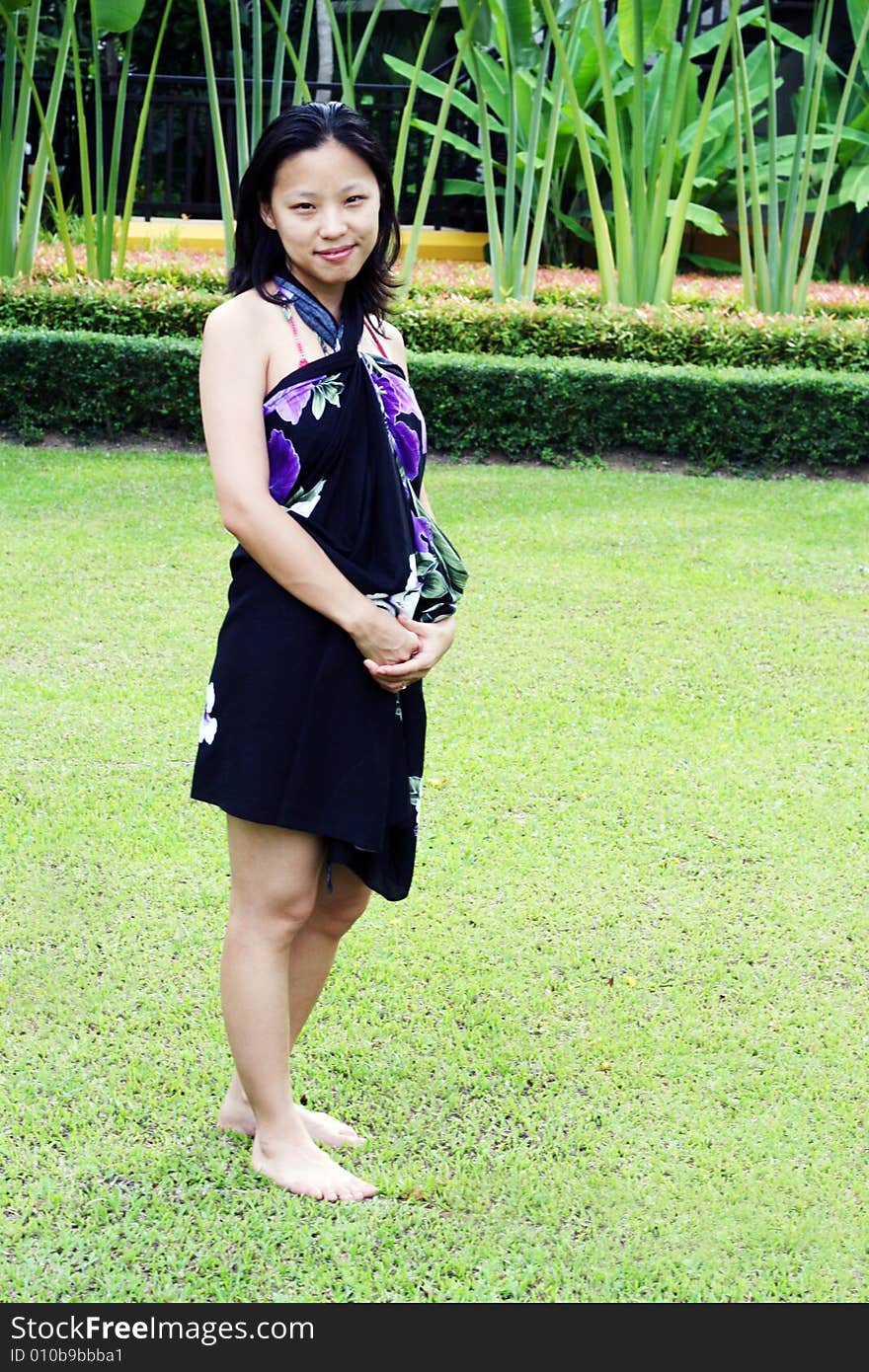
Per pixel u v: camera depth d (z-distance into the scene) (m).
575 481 7.39
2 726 4.04
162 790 3.70
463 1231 2.17
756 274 10.09
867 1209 2.25
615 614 5.22
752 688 4.57
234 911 2.16
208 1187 2.24
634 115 9.23
